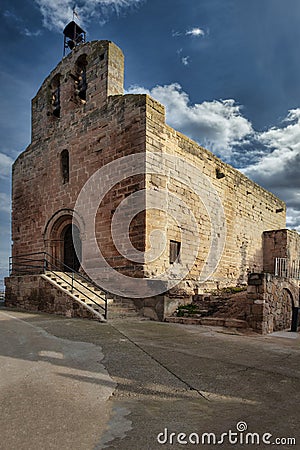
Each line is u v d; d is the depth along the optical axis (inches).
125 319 426.9
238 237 808.9
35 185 760.3
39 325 367.9
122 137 569.9
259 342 320.2
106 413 144.9
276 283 421.4
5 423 133.3
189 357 245.9
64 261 719.7
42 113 781.9
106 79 621.6
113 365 216.4
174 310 462.3
